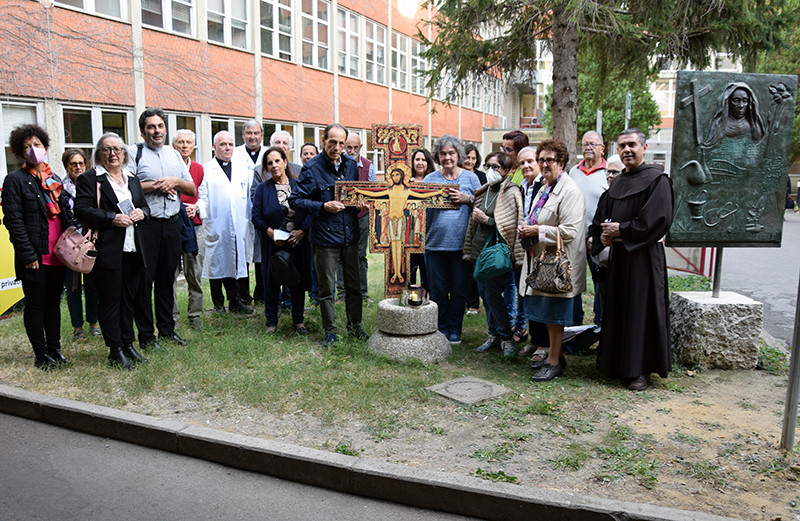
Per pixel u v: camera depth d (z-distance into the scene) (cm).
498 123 4066
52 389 491
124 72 1191
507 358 577
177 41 1325
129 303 560
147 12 1246
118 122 1201
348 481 354
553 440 401
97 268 530
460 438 404
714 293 570
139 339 589
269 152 666
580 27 984
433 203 608
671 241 570
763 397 484
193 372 522
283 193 663
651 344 499
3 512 328
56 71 1051
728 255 1451
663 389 501
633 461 371
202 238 747
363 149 2250
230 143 757
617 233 496
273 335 650
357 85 2175
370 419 433
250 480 369
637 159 506
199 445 395
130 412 435
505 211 570
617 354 512
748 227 568
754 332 549
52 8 1046
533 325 595
